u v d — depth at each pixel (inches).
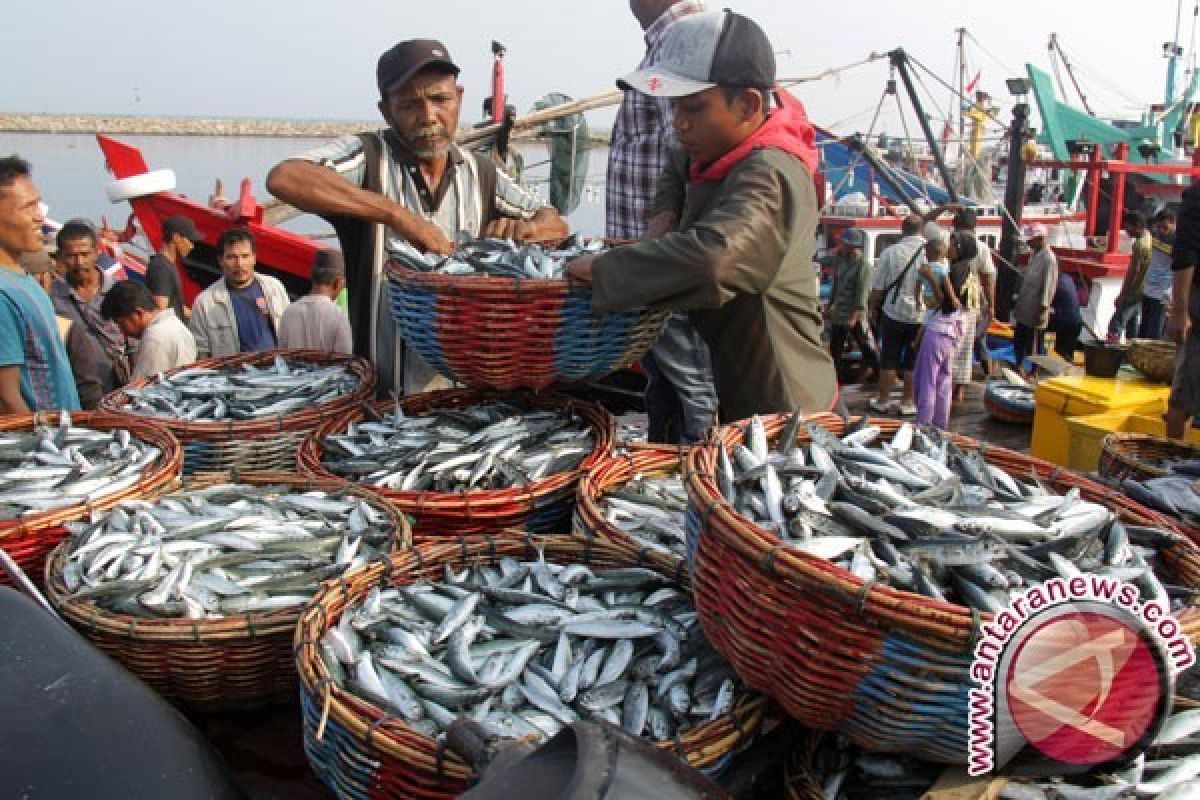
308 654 87.0
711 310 124.3
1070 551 79.1
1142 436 192.2
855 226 544.7
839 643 69.2
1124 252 550.3
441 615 99.1
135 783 59.4
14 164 147.8
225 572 107.9
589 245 154.8
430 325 125.5
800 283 121.6
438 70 152.5
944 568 75.1
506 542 112.3
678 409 181.8
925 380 331.3
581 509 124.2
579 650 95.4
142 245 562.9
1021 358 442.9
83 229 253.1
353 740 78.3
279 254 399.9
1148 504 137.9
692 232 111.1
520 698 89.0
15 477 126.2
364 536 115.3
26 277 153.4
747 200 110.8
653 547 112.0
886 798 81.1
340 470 135.9
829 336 475.5
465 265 134.0
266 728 103.3
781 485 85.5
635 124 200.8
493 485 131.3
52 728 61.5
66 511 117.7
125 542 110.0
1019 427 341.4
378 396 173.3
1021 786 72.8
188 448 147.8
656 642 95.3
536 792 39.7
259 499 124.7
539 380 129.2
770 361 122.4
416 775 75.2
